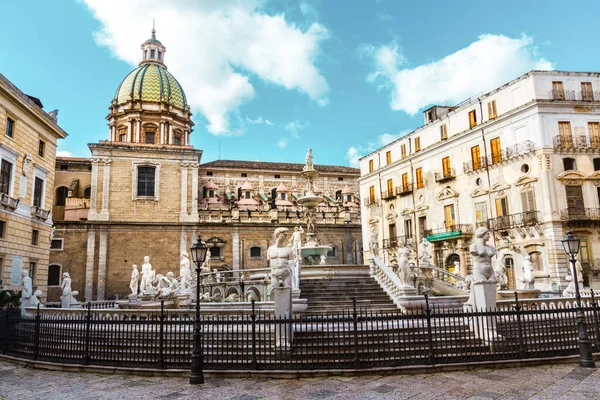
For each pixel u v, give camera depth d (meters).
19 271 32.81
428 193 49.00
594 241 36.31
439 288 25.64
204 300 25.08
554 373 11.09
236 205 59.19
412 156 51.19
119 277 52.81
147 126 64.50
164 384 10.91
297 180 70.81
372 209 57.91
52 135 38.59
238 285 24.25
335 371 11.21
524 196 38.56
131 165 56.25
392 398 9.39
